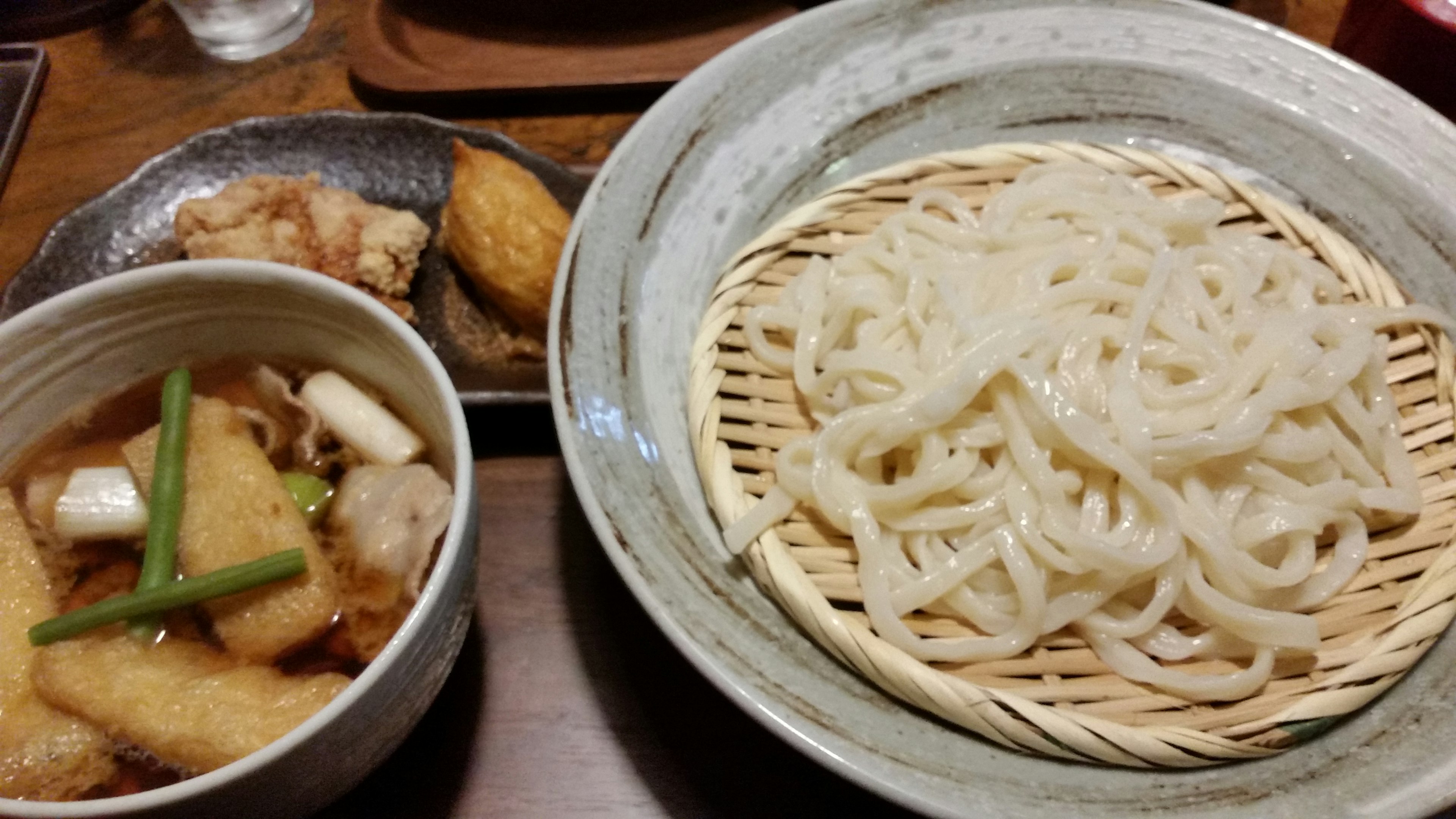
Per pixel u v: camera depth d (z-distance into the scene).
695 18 0.42
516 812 0.25
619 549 0.23
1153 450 0.25
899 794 0.20
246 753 0.19
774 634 0.24
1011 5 0.36
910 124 0.35
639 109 0.41
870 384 0.28
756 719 0.21
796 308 0.30
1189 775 0.22
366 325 0.23
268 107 0.41
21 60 0.43
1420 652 0.23
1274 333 0.27
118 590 0.22
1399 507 0.26
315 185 0.36
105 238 0.36
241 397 0.25
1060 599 0.25
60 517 0.22
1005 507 0.26
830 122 0.34
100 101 0.42
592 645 0.27
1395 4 0.36
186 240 0.34
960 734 0.23
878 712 0.23
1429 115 0.32
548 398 0.31
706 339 0.29
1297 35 0.38
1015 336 0.26
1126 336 0.28
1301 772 0.22
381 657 0.19
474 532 0.21
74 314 0.22
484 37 0.41
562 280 0.28
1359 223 0.32
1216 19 0.35
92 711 0.19
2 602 0.21
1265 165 0.34
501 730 0.26
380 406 0.25
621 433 0.27
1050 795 0.21
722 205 0.33
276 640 0.21
